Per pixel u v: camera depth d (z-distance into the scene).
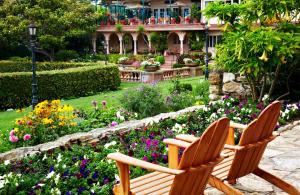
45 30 28.48
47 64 23.98
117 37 40.31
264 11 7.63
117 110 8.59
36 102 12.80
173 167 3.73
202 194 3.13
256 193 4.04
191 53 32.09
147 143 5.12
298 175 4.57
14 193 3.71
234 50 7.52
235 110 7.12
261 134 3.48
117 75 20.28
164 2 39.75
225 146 3.31
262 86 8.23
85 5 31.03
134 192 3.01
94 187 3.85
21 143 6.27
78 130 7.02
